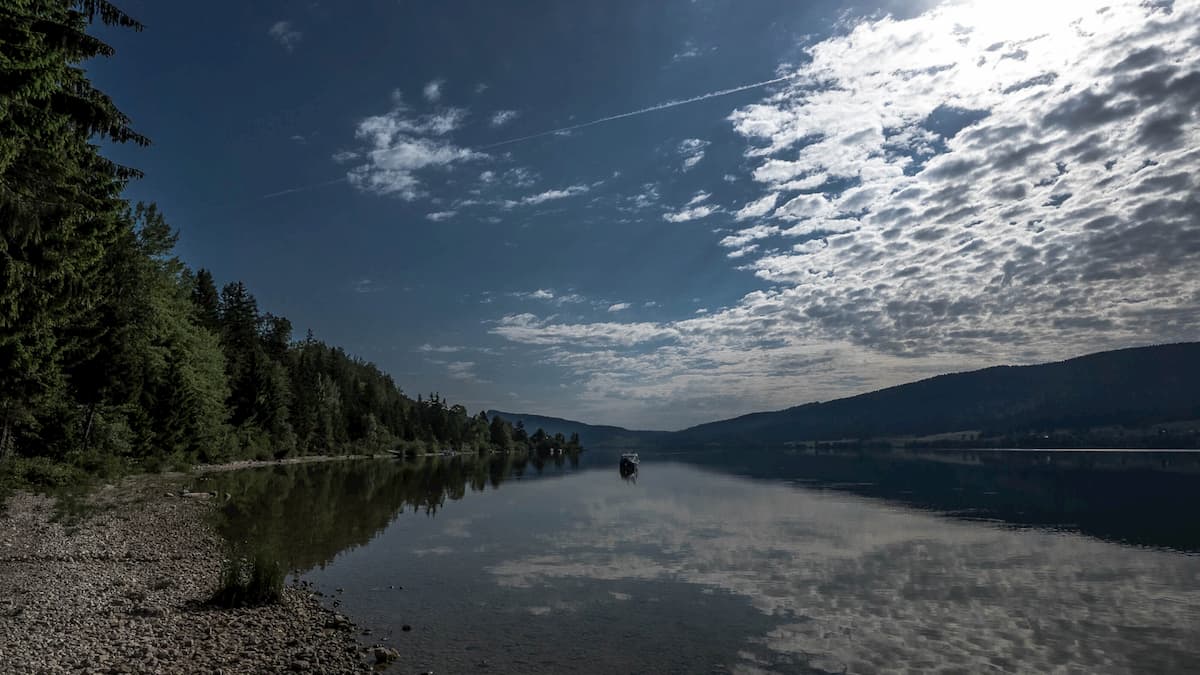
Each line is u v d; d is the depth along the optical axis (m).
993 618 16.11
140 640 12.06
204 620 13.90
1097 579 20.34
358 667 12.09
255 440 89.31
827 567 22.17
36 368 28.00
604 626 15.35
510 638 14.35
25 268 16.88
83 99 18.53
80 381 44.59
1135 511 38.91
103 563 18.86
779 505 43.09
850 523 33.59
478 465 120.12
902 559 23.53
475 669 12.41
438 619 15.78
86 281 22.91
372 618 15.74
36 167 17.48
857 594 18.45
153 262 55.00
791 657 13.34
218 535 26.25
